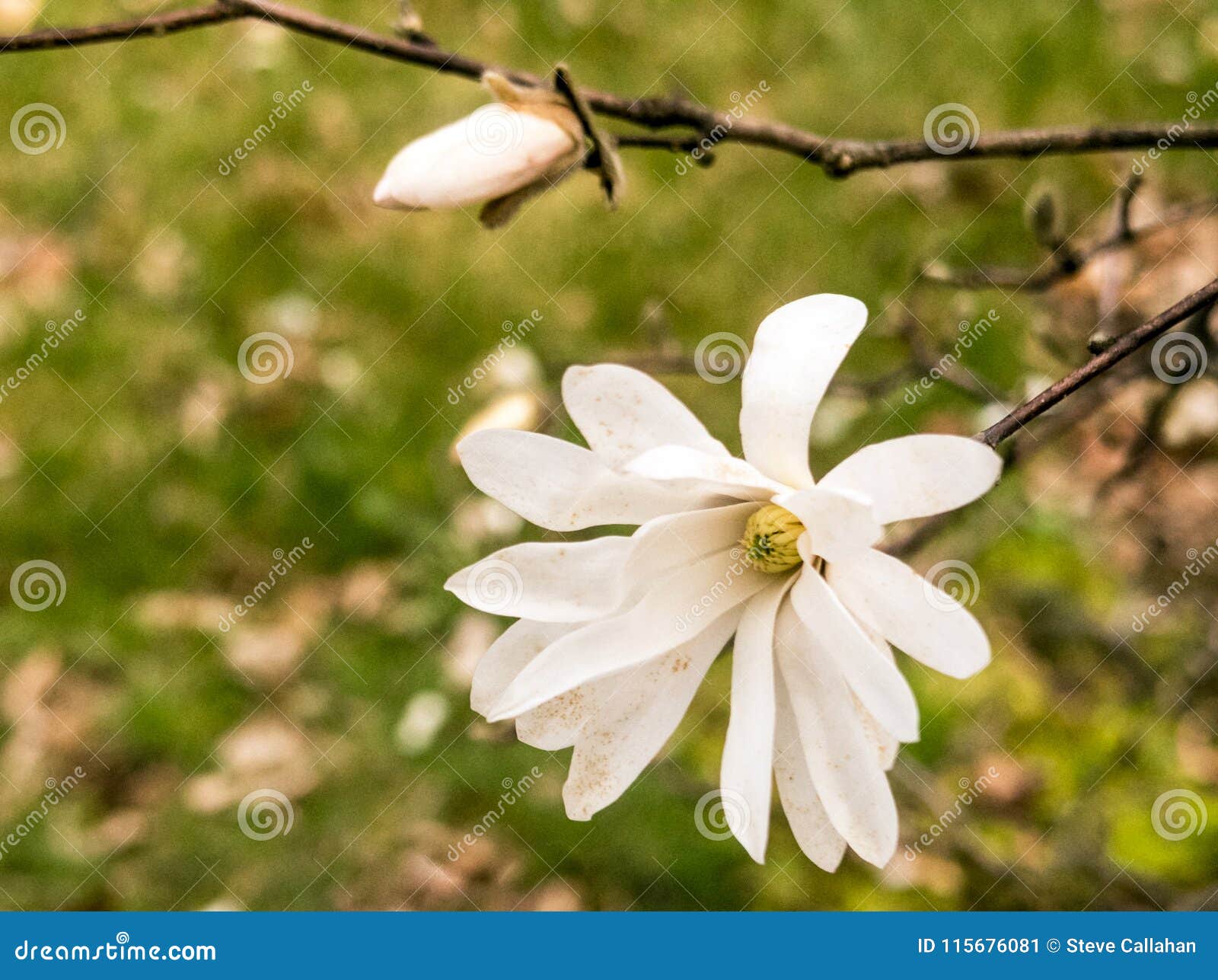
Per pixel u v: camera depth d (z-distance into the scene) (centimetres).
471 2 125
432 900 90
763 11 121
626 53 122
